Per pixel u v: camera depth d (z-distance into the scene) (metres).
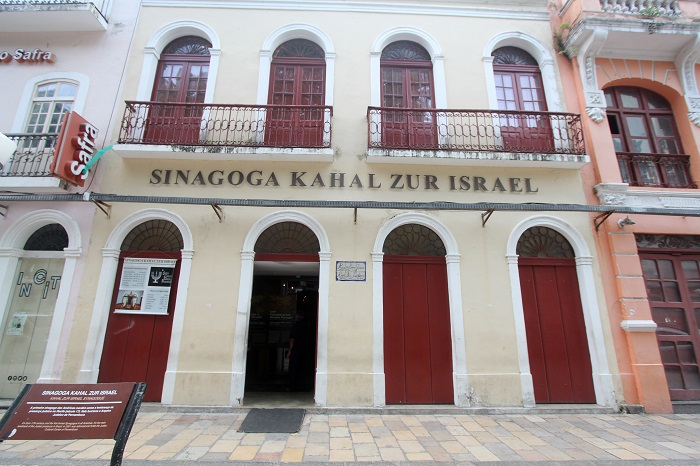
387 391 5.67
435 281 6.14
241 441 4.21
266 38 7.18
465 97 7.02
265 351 7.42
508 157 6.33
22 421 2.74
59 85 6.95
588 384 5.84
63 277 5.82
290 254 6.16
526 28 7.52
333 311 5.83
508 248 6.18
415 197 6.41
